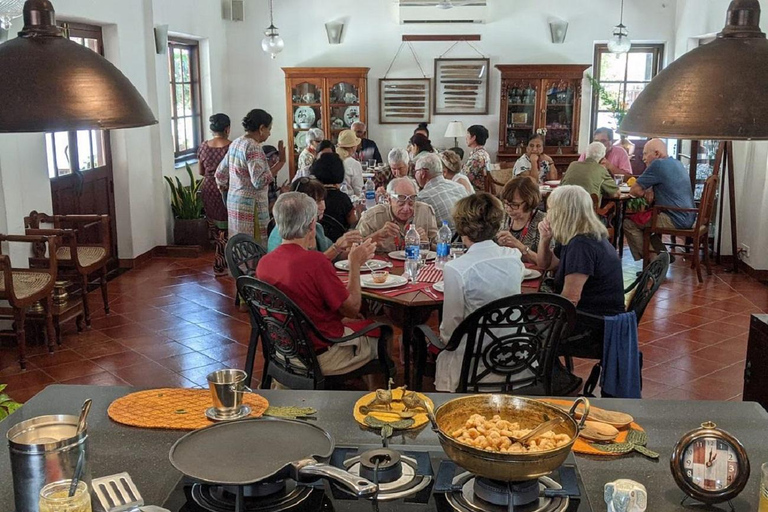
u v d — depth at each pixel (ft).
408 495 4.95
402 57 31.94
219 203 22.29
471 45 31.68
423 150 25.32
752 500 5.08
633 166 31.96
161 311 18.90
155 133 24.64
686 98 5.34
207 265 23.75
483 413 5.49
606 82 31.86
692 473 5.02
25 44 5.78
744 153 23.67
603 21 31.09
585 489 5.08
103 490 4.94
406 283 11.98
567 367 13.56
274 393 6.80
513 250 10.30
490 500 4.78
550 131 31.12
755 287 21.45
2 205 16.22
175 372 14.89
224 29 31.78
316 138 25.66
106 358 15.62
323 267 10.09
